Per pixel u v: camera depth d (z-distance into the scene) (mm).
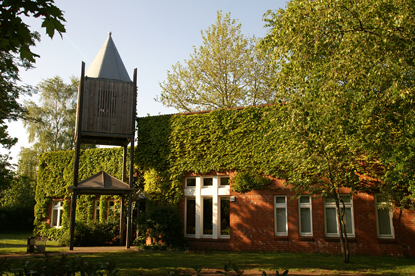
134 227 20016
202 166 17375
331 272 9773
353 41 8906
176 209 17422
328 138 10383
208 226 17109
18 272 4840
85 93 17922
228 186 16906
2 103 17562
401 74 8195
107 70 19297
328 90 8680
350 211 14758
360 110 8734
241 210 16234
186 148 17984
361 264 11297
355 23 9109
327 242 14648
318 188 11969
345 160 10797
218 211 16922
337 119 8820
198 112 18406
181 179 17906
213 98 28578
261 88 28281
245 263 11516
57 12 4578
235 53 28141
